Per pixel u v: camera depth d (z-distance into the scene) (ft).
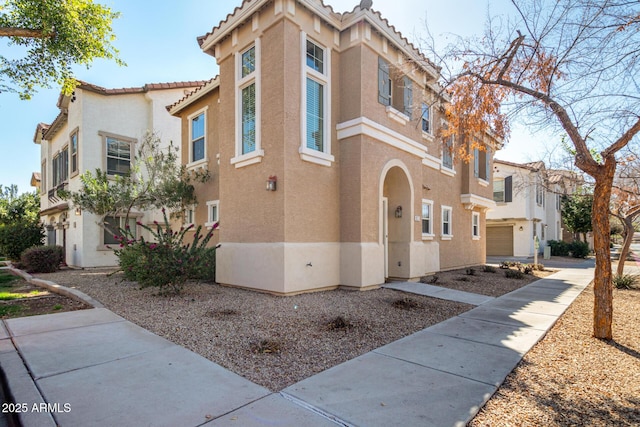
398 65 32.76
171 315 21.91
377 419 10.67
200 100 47.42
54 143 67.97
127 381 12.94
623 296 33.30
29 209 99.66
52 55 33.73
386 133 33.83
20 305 25.35
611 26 17.02
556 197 108.58
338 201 32.40
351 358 15.83
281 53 28.60
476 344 17.95
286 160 28.14
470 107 22.03
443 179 50.14
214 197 44.50
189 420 10.41
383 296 28.68
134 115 57.62
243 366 14.58
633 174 33.45
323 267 30.37
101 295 28.14
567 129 19.26
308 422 10.44
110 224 53.72
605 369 15.08
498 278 42.86
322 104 31.96
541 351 17.35
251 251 30.32
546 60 19.75
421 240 39.34
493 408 11.70
